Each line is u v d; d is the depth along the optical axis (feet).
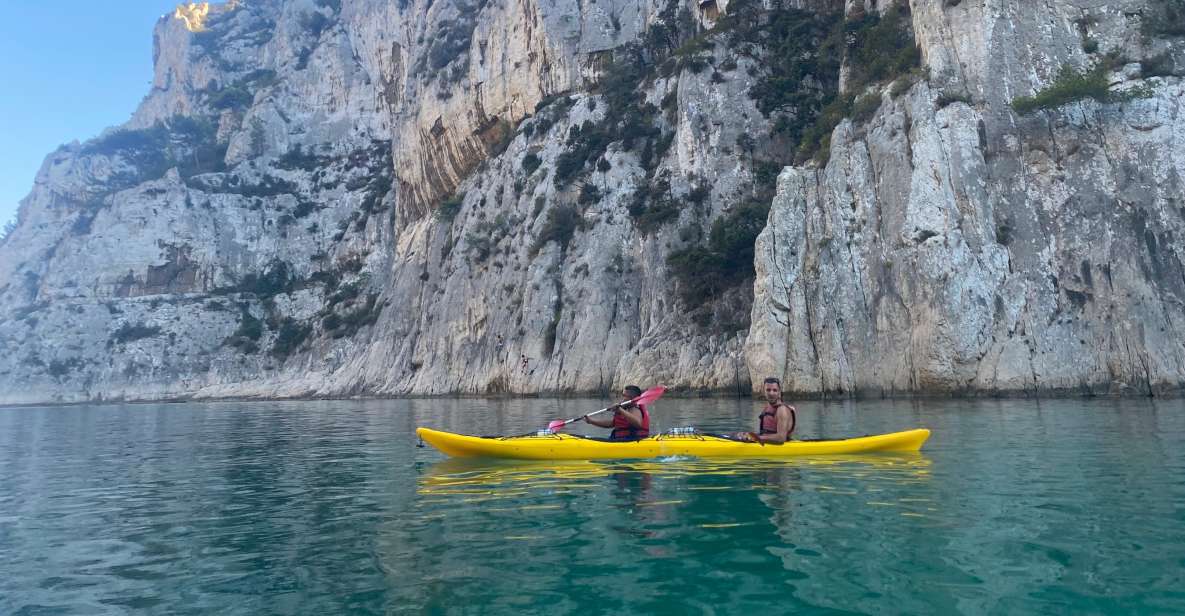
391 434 71.51
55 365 295.07
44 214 396.78
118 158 403.34
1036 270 102.89
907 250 110.42
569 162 205.77
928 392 105.19
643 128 196.65
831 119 137.49
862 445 44.24
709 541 23.48
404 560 22.56
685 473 36.94
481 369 204.33
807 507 28.09
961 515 25.96
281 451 57.98
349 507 31.55
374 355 250.57
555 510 28.96
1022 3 114.62
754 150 172.14
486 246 221.87
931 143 111.65
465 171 268.62
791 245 123.85
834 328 116.16
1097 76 106.32
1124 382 94.58
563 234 195.62
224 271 324.80
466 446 45.29
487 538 24.77
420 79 287.69
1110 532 23.06
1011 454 41.09
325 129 360.89
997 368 100.63
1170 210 98.63
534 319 187.11
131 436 82.79
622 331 170.91
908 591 18.26
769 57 182.39
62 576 22.63
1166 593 17.65
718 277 155.33
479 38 263.49
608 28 233.76
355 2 370.53
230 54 432.66
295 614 18.16
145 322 303.68
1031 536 22.85
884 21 138.31
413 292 253.03
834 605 17.49
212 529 28.53
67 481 44.21
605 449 43.32
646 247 174.40
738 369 139.23
